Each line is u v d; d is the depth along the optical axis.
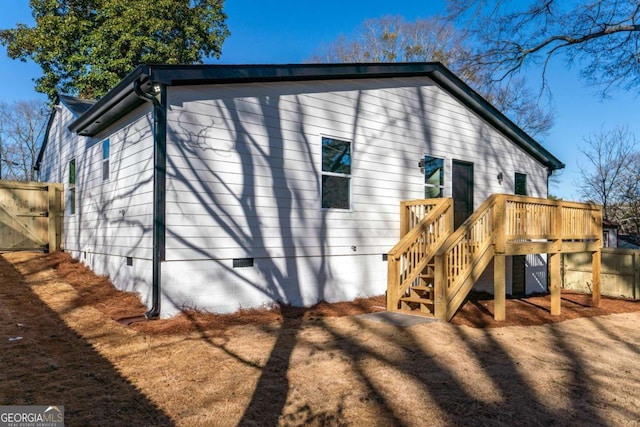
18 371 4.27
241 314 7.11
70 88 19.27
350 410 3.75
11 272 9.02
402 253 7.88
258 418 3.53
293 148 8.05
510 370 5.06
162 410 3.58
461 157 11.20
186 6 19.91
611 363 5.67
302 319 7.11
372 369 4.75
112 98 7.13
